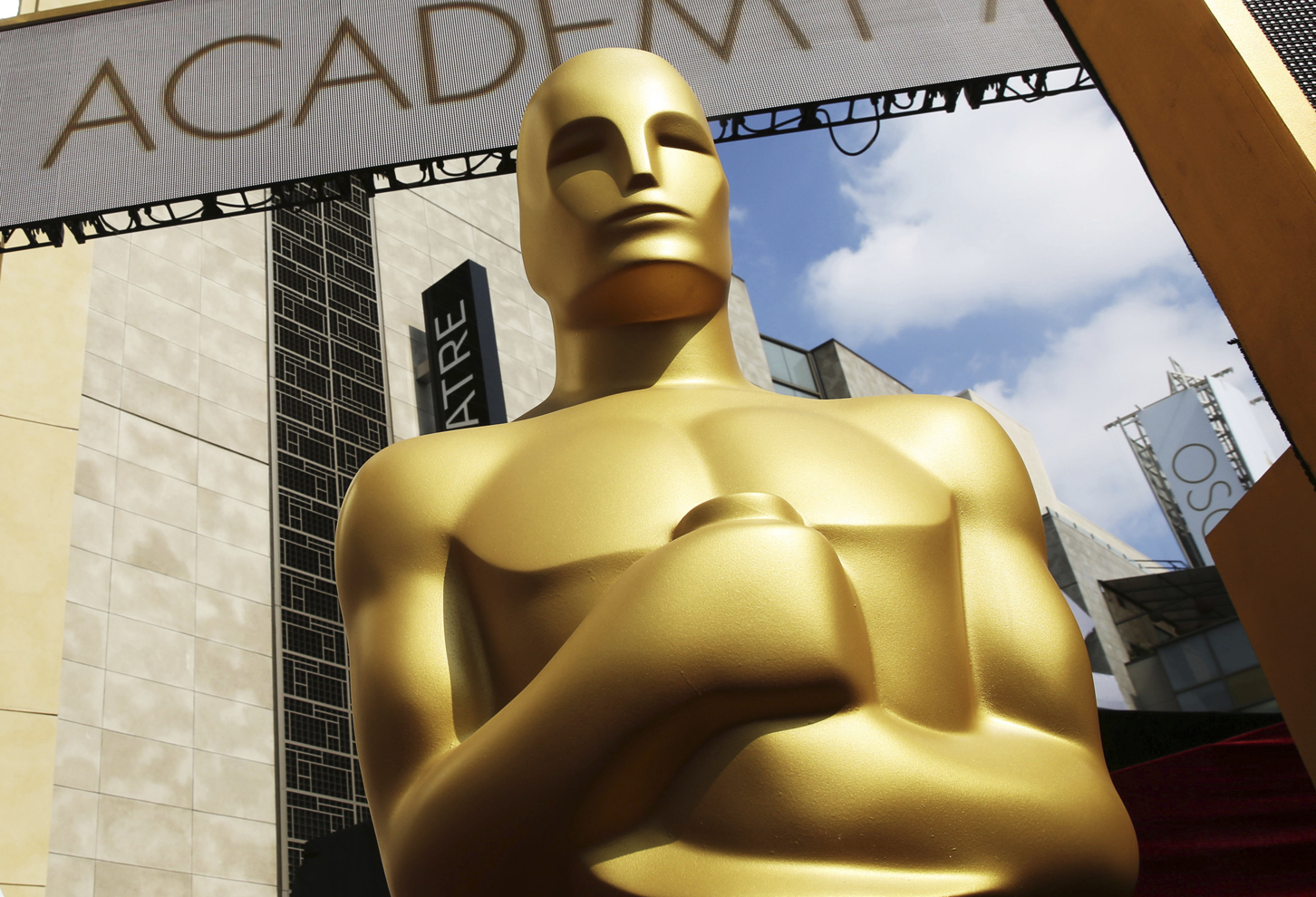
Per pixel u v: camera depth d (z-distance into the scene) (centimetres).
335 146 543
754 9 576
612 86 290
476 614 237
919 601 228
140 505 1323
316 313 1673
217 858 1179
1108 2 285
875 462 247
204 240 1591
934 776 192
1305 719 381
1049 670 234
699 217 285
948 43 572
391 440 1655
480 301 1759
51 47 565
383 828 222
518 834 189
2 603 878
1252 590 408
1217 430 2738
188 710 1238
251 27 569
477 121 545
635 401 271
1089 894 196
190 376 1464
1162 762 545
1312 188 212
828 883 181
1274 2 241
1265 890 456
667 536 226
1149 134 274
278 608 1380
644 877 185
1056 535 2152
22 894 736
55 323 1030
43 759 812
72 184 540
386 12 569
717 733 194
